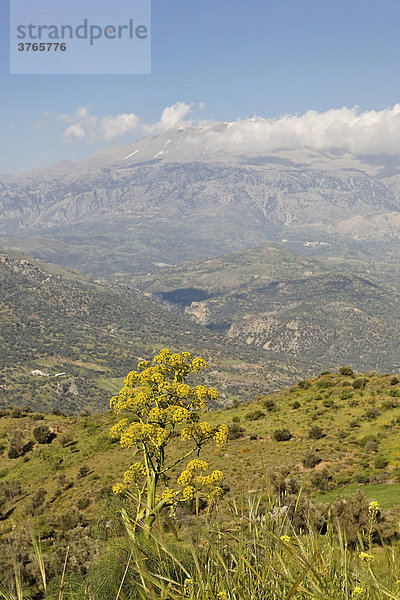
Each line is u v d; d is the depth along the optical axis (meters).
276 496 2.78
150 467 6.85
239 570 2.42
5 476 65.62
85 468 58.78
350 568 2.42
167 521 2.75
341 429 58.22
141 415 7.54
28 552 15.06
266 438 59.06
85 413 92.31
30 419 85.75
